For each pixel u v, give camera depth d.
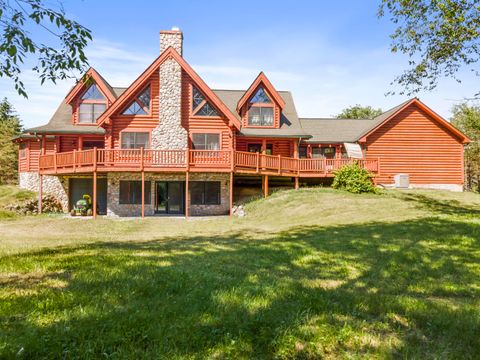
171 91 19.20
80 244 8.83
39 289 4.31
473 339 3.26
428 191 19.58
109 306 3.76
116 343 2.97
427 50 13.10
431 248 7.33
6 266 5.55
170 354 2.81
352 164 20.27
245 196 22.14
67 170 18.86
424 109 22.78
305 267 6.18
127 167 17.59
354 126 26.05
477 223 9.47
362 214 13.70
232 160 17.88
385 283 5.22
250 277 5.24
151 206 19.36
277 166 20.31
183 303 3.96
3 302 3.76
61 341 2.94
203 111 19.94
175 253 7.29
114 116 19.23
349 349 3.04
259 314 3.66
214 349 2.93
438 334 3.39
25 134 23.00
